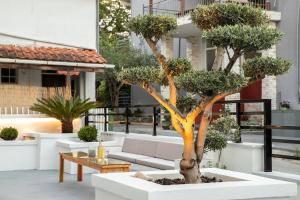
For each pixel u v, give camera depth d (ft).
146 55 98.17
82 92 60.59
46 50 58.08
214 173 24.06
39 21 59.52
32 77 58.08
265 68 20.79
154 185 20.10
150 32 22.35
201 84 19.48
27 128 53.98
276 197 20.85
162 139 42.29
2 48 55.47
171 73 22.76
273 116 65.10
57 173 43.09
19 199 31.19
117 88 103.50
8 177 40.70
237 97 68.95
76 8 61.52
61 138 46.21
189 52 79.51
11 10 58.13
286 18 68.59
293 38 67.36
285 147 50.26
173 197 19.13
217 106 64.28
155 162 37.76
